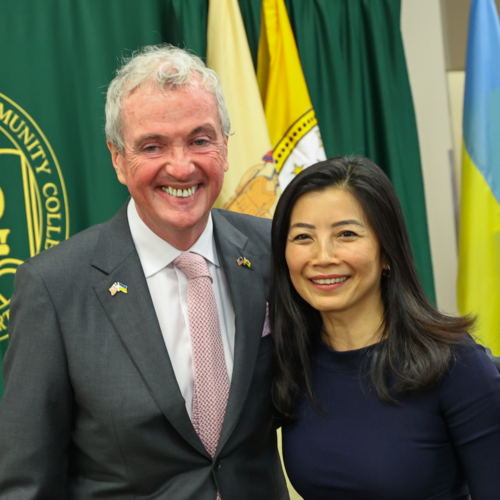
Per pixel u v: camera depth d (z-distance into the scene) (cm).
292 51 270
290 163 269
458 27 328
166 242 151
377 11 288
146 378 138
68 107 248
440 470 137
